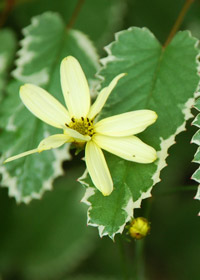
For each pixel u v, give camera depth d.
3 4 0.33
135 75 0.27
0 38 0.33
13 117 0.29
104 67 0.27
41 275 0.33
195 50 0.27
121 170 0.26
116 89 0.27
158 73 0.27
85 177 0.25
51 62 0.30
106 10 0.33
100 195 0.25
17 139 0.29
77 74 0.26
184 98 0.26
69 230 0.33
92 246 0.33
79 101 0.26
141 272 0.33
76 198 0.33
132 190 0.25
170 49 0.28
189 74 0.27
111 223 0.25
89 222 0.25
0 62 0.33
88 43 0.31
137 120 0.25
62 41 0.31
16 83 0.30
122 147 0.25
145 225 0.26
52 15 0.31
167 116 0.26
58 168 0.29
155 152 0.25
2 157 0.29
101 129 0.25
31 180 0.29
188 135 0.33
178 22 0.28
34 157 0.29
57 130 0.29
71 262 0.33
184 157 0.33
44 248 0.33
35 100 0.26
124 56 0.28
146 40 0.28
